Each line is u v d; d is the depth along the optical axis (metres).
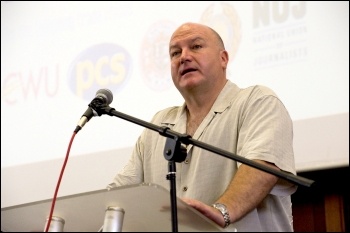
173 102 5.63
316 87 5.10
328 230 5.32
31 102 6.33
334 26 5.15
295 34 5.28
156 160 3.41
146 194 2.37
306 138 5.04
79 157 5.85
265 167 2.59
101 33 6.21
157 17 5.97
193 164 3.24
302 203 5.46
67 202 2.50
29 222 2.69
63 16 6.47
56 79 6.29
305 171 5.00
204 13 5.75
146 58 5.88
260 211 3.04
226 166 3.17
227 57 3.67
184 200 2.59
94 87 6.06
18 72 6.52
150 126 2.80
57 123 6.12
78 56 6.26
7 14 6.77
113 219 2.47
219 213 2.71
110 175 5.66
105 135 5.80
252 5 5.52
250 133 3.13
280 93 5.21
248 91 3.36
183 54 3.48
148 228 2.60
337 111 5.00
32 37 6.57
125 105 5.83
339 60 5.07
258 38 5.41
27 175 6.08
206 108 3.46
